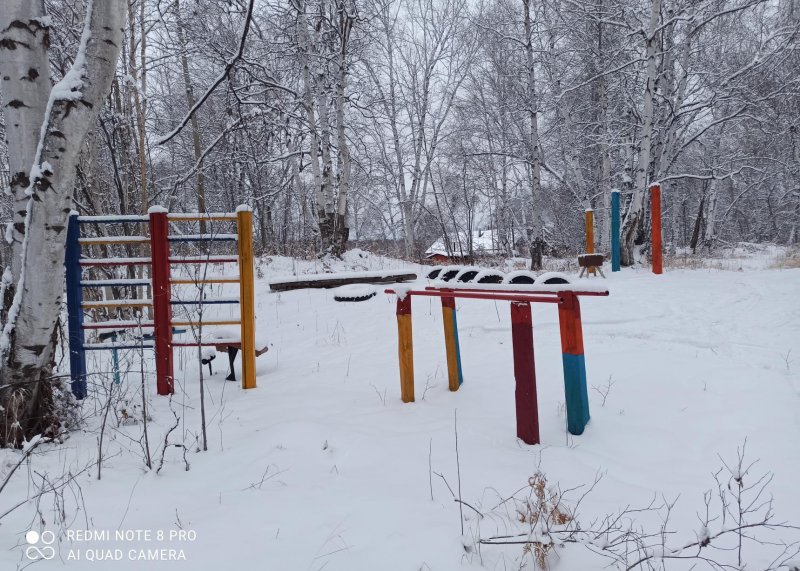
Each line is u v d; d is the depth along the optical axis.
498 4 22.09
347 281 12.57
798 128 21.45
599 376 5.31
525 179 27.30
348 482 3.34
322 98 16.09
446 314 5.09
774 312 7.66
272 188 21.42
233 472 3.57
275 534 2.71
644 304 8.88
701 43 17.80
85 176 7.99
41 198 3.93
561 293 3.97
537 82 19.22
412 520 2.81
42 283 4.03
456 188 26.75
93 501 3.17
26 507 3.10
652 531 2.69
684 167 26.53
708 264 15.66
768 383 4.81
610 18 16.77
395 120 24.05
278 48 16.55
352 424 4.35
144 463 3.76
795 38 16.17
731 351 5.95
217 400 5.37
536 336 7.19
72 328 5.53
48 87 4.20
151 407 5.11
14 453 3.88
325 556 2.49
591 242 14.20
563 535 2.60
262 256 16.30
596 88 19.38
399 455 3.73
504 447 3.82
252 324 5.76
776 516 2.80
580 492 3.14
